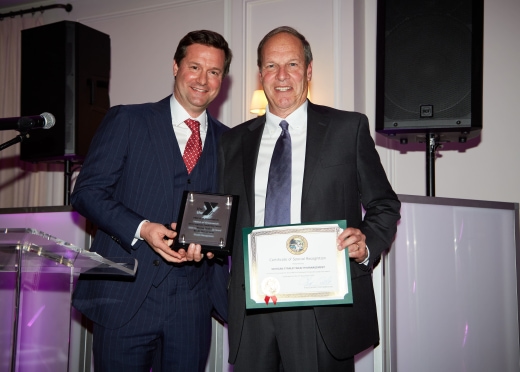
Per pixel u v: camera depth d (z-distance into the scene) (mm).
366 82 4246
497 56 3850
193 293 1943
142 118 2008
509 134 3797
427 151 2979
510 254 2453
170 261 1804
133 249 1882
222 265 2023
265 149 1914
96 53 3834
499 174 3801
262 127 1977
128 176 1958
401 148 4062
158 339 1941
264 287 1623
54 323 1997
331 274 1613
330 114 1919
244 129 2021
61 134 3635
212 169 2062
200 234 1786
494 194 3803
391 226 1825
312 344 1725
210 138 2109
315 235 1639
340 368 1747
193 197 1830
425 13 2930
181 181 1991
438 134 3002
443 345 2248
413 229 2240
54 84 3680
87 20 5102
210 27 4656
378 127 2953
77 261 1445
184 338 1909
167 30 4805
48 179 5121
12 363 1320
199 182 2020
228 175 1942
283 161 1836
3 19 5371
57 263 1482
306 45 1991
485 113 3855
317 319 1700
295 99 1905
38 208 2768
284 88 1894
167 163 1966
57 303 1997
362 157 1857
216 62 2057
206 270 2008
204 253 1800
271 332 1762
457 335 2283
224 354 2414
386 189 1854
